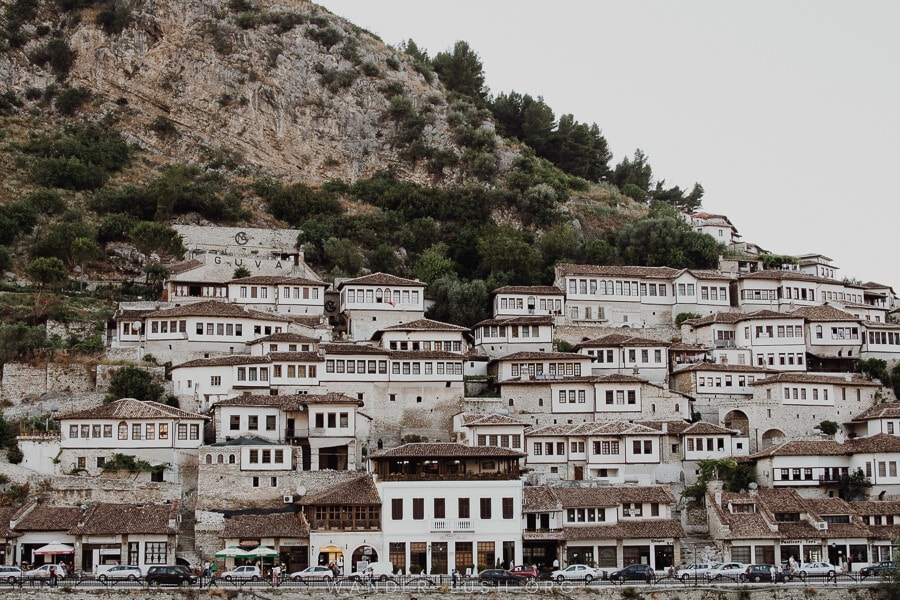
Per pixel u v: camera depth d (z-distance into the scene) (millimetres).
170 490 110688
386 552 105438
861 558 111125
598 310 161500
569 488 114250
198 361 128375
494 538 107188
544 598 88812
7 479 109562
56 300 149125
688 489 117188
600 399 134750
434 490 107438
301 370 130250
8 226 166000
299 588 87188
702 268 181875
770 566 98938
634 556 108250
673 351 147625
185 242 174000
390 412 132000
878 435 127188
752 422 134125
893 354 151875
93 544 100750
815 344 150125
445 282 165375
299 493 113438
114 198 183375
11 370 126938
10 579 84875
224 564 104438
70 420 114688
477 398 134875
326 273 173750
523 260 173875
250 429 119125
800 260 188875
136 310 144375
